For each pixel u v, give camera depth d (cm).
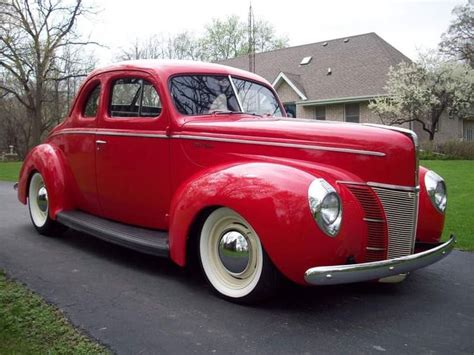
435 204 388
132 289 378
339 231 304
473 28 3309
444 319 330
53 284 388
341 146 343
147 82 432
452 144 2008
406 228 343
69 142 516
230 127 379
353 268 298
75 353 269
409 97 2172
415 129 2345
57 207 522
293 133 359
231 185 328
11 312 325
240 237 339
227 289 351
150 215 435
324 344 288
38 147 564
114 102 462
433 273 439
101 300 354
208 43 4444
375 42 2509
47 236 559
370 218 334
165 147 411
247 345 284
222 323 315
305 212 299
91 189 490
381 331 308
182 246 362
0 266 436
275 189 309
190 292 372
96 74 489
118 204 461
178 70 433
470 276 431
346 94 2328
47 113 2916
